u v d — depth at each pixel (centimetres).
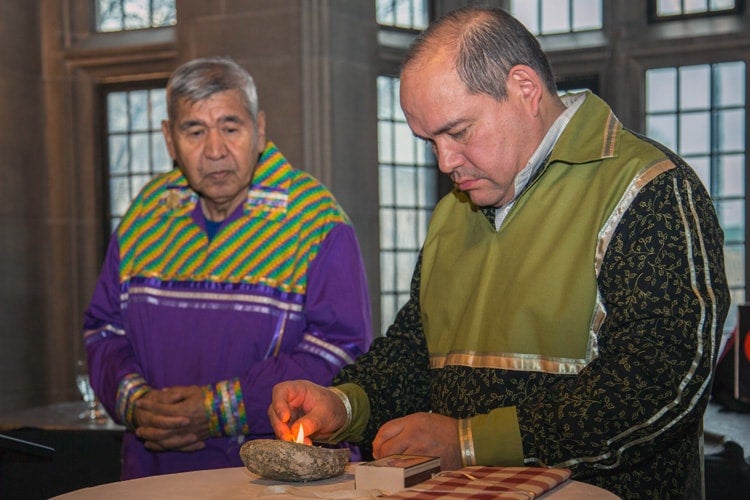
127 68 686
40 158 689
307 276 257
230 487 145
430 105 166
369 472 139
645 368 150
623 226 161
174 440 244
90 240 699
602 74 644
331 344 252
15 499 313
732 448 250
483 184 172
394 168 658
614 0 640
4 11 657
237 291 257
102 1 700
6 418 371
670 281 154
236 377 252
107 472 329
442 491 130
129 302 266
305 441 163
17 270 664
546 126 172
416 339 200
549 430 152
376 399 189
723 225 627
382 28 645
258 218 263
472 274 182
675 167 163
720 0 624
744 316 250
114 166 703
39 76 689
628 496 161
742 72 615
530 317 168
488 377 170
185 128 254
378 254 624
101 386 264
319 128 580
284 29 579
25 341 669
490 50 165
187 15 599
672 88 635
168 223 271
